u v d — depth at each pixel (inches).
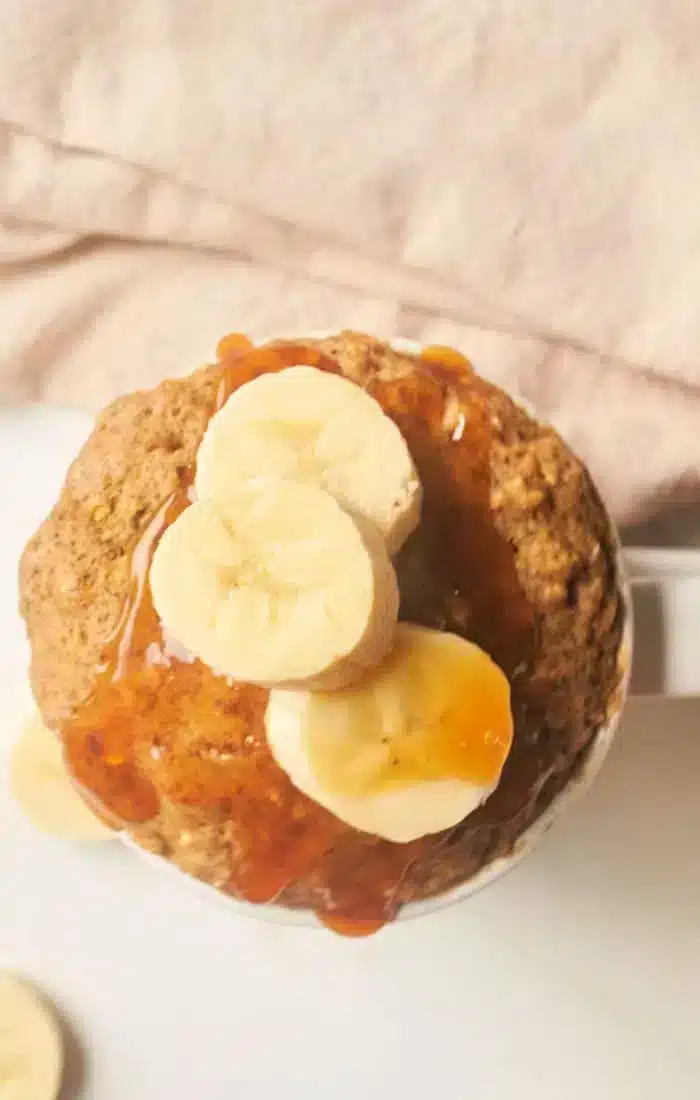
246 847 12.0
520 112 15.5
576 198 15.5
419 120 15.5
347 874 12.2
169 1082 15.1
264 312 15.9
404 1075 15.1
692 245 15.4
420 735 11.1
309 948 15.3
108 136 15.5
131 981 15.3
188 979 15.3
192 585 10.9
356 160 15.5
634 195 15.5
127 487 12.3
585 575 12.3
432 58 15.5
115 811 12.4
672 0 15.3
